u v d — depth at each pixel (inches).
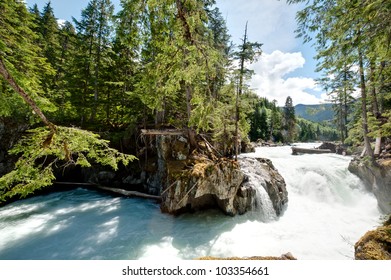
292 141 2365.9
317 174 615.2
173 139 554.9
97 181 663.8
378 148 563.2
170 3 160.4
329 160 791.1
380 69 240.8
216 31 838.5
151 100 258.8
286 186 619.5
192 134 544.4
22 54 409.4
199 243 352.2
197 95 221.3
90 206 518.9
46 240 362.0
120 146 714.2
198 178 427.2
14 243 352.8
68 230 397.1
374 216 466.3
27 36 529.7
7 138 577.6
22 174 136.8
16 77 158.9
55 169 668.7
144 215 459.8
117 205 522.3
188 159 512.1
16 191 140.2
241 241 358.3
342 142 1114.7
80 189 649.0
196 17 174.1
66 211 488.4
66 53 1000.9
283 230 399.9
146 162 647.1
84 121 752.3
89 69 763.4
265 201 468.1
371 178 533.3
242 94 566.6
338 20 161.9
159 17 169.5
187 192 430.3
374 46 166.2
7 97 168.7
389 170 473.7
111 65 754.2
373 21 142.5
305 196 587.5
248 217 442.9
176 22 168.9
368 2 140.3
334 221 441.1
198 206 465.1
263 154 1032.2
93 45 793.6
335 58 195.2
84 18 788.0
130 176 664.4
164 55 201.2
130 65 747.4
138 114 695.1
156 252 327.6
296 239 366.6
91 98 743.7
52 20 1090.1
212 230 392.2
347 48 171.8
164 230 393.4
